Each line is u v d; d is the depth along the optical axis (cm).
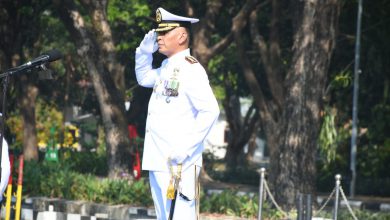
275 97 6309
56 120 13575
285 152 5138
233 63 10425
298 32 5125
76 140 11475
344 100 8762
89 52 5791
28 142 9044
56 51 2270
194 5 7456
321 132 8094
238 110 13425
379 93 8731
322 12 5069
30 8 7400
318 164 9112
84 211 4900
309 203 3519
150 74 2281
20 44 7944
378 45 8338
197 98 2153
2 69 7394
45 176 5391
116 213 4797
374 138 8775
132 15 8038
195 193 2183
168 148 2169
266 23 8269
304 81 5088
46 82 10388
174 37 2189
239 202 4769
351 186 7831
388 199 7544
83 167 9069
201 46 6912
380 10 8188
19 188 3347
